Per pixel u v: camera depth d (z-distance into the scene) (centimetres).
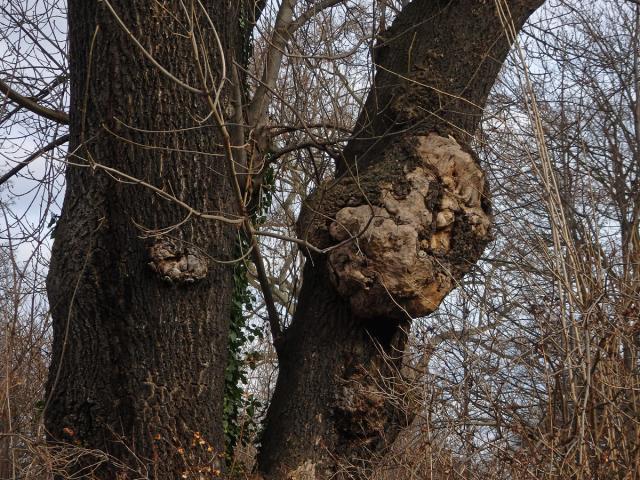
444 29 640
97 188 548
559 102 903
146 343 540
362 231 551
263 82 680
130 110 548
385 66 657
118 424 537
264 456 606
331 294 606
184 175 550
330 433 594
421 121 616
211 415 553
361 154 643
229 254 572
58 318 550
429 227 579
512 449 525
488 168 759
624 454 499
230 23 585
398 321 604
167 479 532
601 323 515
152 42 549
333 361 598
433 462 546
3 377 688
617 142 1041
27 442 560
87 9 557
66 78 731
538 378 551
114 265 544
